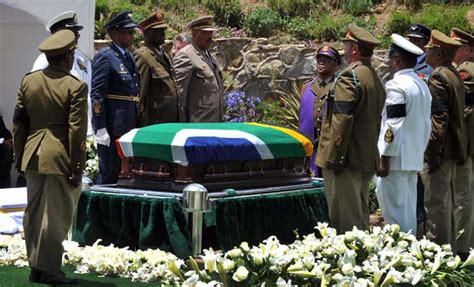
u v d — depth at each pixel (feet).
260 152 34.76
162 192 32.86
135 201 32.83
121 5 70.03
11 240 34.24
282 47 62.80
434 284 24.86
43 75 28.89
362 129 32.48
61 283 28.89
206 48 41.93
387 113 33.86
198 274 23.03
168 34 66.59
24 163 28.60
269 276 23.06
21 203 39.93
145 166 33.91
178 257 31.63
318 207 36.42
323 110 40.52
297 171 37.09
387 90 34.06
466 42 38.93
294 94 60.54
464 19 64.23
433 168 35.47
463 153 35.73
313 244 25.64
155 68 39.58
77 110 28.30
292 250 24.54
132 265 31.12
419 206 39.32
